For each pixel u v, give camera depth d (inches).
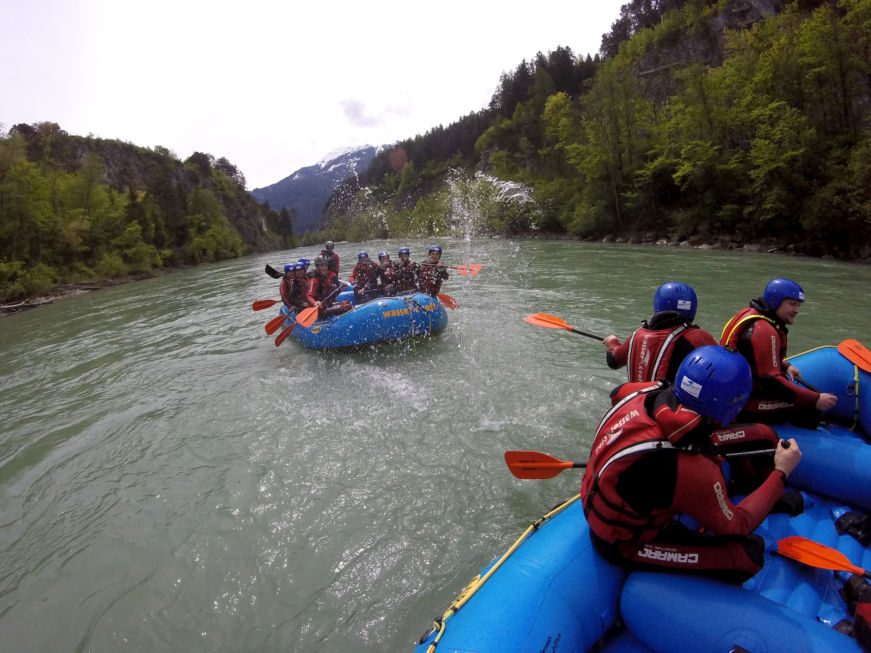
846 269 486.3
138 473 174.1
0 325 584.7
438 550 123.4
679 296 110.7
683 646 69.5
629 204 1000.9
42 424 231.0
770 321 110.7
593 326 301.6
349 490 151.2
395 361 258.7
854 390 123.2
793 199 666.2
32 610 117.5
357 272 344.2
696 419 65.5
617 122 1024.9
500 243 1106.1
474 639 70.3
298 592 114.7
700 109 816.3
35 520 154.1
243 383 250.8
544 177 1528.1
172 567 126.3
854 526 93.4
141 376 286.2
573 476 149.3
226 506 148.9
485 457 162.9
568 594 76.6
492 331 301.4
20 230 938.1
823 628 64.9
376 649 98.1
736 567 72.4
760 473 102.0
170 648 103.3
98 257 1112.2
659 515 71.4
